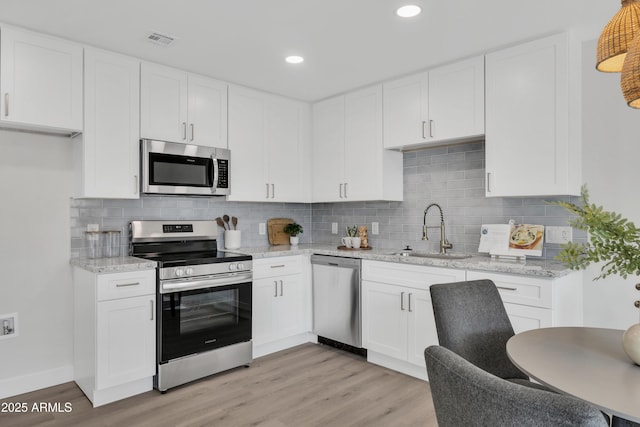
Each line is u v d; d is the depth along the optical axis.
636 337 1.25
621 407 0.99
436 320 1.78
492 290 1.92
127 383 2.65
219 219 3.69
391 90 3.38
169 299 2.74
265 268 3.38
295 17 2.32
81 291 2.74
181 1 2.14
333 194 3.86
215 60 2.96
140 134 2.95
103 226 3.07
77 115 2.66
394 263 3.05
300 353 3.49
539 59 2.58
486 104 2.81
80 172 2.75
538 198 2.87
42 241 2.83
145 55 2.88
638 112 2.48
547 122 2.55
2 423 2.32
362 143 3.60
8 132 2.70
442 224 3.29
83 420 2.35
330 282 3.54
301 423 2.32
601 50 1.30
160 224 3.27
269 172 3.74
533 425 0.74
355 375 3.01
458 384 0.88
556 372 1.22
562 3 2.16
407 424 2.31
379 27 2.44
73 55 2.64
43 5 2.18
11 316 2.71
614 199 2.55
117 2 2.15
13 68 2.41
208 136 3.31
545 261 2.71
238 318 3.11
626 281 2.51
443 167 3.42
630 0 1.26
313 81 3.43
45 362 2.84
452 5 2.18
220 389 2.77
